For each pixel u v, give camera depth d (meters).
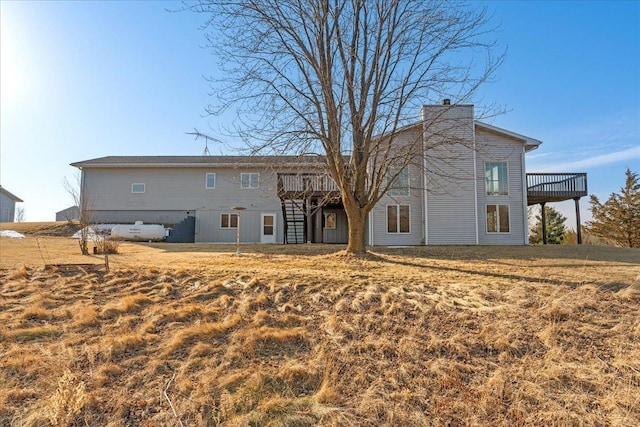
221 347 4.54
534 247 15.27
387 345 4.54
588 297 5.68
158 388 3.79
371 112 10.54
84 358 4.27
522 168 18.02
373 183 11.12
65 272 7.23
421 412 3.50
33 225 21.67
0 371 3.95
